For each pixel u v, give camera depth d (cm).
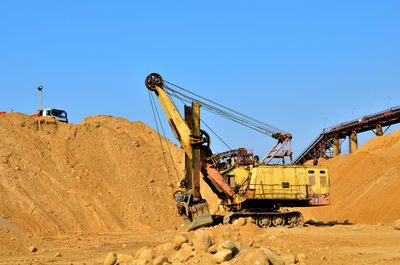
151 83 3388
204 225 3005
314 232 2842
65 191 3984
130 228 3956
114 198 4244
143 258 1809
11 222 3170
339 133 6325
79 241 3028
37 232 3241
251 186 3362
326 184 3506
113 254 1938
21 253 2453
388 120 5659
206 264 1656
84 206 3925
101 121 5397
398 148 5262
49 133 4625
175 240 1958
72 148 4569
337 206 4731
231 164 3575
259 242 1936
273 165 3450
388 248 2038
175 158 5444
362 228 2997
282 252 1841
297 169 3469
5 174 3703
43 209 3591
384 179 4509
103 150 4750
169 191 4772
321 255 1841
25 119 4600
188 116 3388
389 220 3838
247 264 1578
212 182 3366
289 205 3475
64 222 3606
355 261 1753
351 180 5150
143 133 5531
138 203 4316
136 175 4681
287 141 3550
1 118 4397
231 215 3139
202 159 3344
